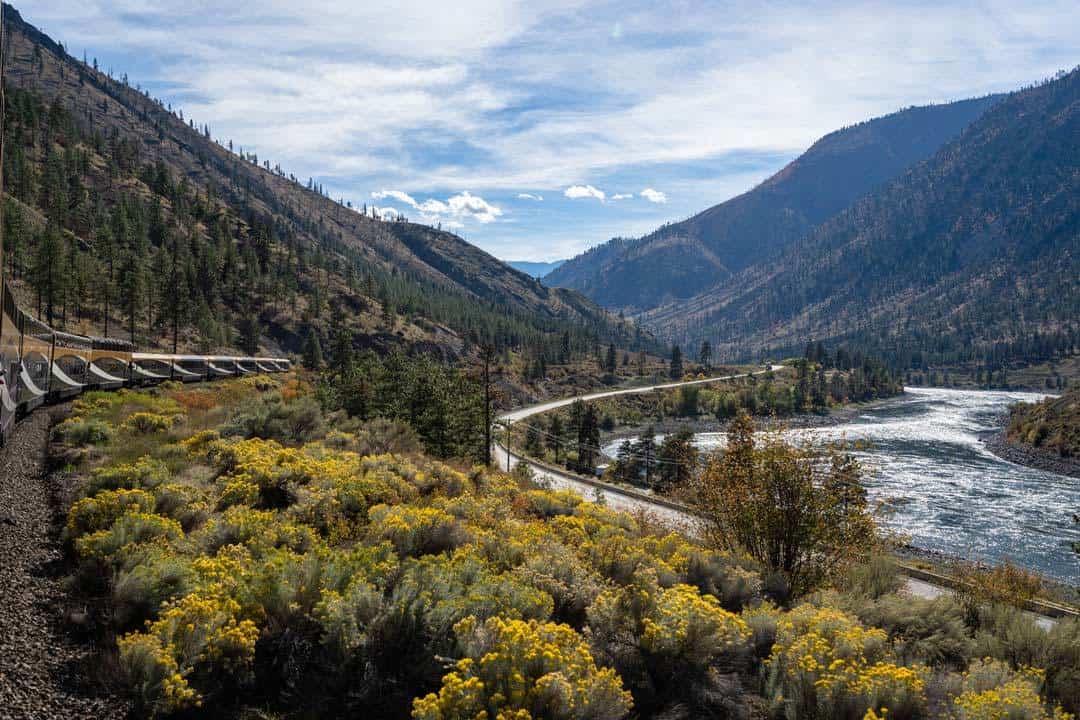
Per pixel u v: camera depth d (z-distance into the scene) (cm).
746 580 1050
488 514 1351
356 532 1142
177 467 1504
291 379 6819
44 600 732
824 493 1301
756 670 753
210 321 11575
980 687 682
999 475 7494
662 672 710
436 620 689
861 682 620
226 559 820
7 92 19362
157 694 562
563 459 8581
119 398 2912
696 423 14550
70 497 1198
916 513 5500
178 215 18675
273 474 1412
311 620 682
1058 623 885
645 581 875
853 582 1245
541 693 551
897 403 19225
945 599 1027
